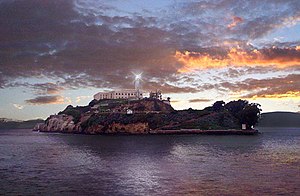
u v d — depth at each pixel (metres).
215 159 67.12
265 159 66.94
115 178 44.44
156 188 37.56
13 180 43.91
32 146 123.38
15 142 158.12
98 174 48.16
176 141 136.75
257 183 40.06
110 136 198.62
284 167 54.28
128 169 53.06
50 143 141.75
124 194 34.91
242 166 55.72
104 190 36.91
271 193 35.00
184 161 63.84
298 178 43.47
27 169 55.25
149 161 64.38
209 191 35.78
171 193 35.00
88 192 36.03
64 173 49.75
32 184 40.84
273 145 112.88
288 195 34.22
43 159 72.25
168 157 72.06
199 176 45.28
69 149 102.56
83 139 169.62
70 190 37.12
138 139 157.88
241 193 34.91
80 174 48.44
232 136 183.75
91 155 79.75
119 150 93.75
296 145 113.69
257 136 189.25
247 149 93.88
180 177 44.59
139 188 37.66
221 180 42.09
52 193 35.78
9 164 63.12
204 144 116.56
